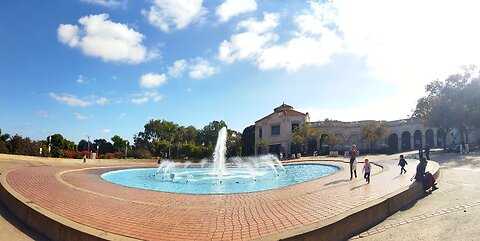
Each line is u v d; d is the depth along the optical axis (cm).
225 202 1170
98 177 2161
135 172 3169
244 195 1343
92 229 764
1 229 904
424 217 877
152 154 6575
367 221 852
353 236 773
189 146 6412
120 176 2702
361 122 5800
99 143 7744
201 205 1106
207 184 2078
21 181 1519
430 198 1113
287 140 5784
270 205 1066
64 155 4362
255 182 2180
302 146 5641
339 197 1120
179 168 3709
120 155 5250
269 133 6106
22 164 2753
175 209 1030
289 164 3631
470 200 1013
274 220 843
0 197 1282
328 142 5344
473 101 3691
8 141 3938
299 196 1210
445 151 3538
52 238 828
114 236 711
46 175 1875
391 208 966
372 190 1239
